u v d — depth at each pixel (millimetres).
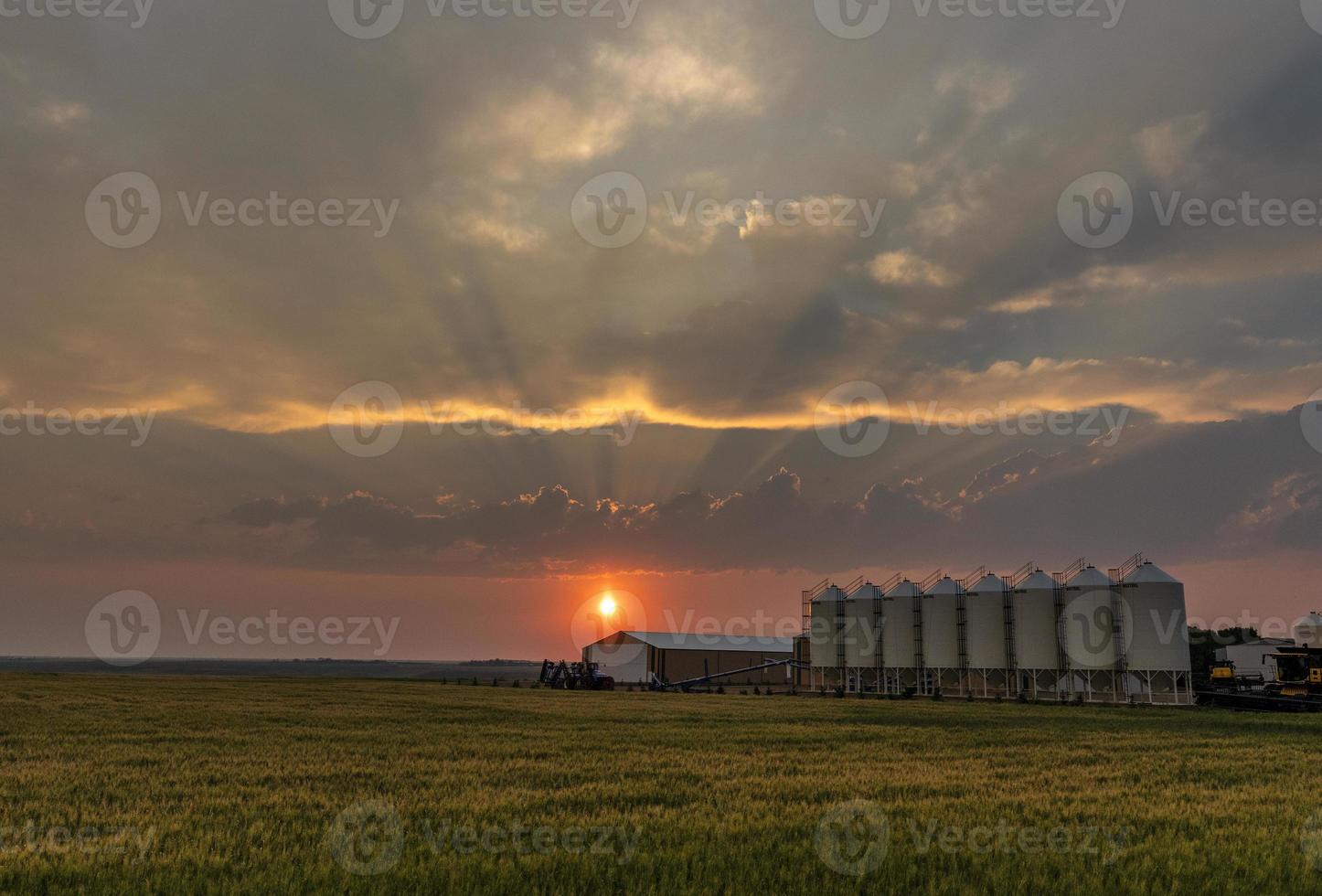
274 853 17016
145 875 15461
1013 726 50375
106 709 56031
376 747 35938
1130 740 42000
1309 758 34656
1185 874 16172
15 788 24859
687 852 17047
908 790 25531
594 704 70812
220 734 40781
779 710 64000
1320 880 15742
